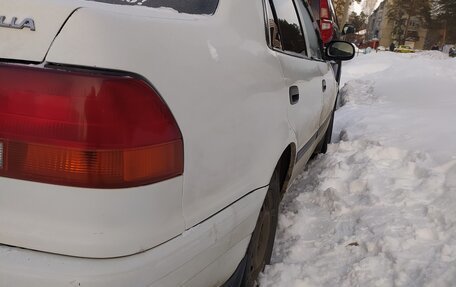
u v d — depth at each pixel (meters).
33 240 1.35
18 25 1.37
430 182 3.65
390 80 9.65
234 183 1.84
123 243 1.37
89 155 1.33
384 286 2.61
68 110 1.33
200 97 1.60
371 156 4.42
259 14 2.29
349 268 2.81
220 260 1.81
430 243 2.92
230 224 1.81
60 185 1.33
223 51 1.81
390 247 2.89
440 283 2.52
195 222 1.60
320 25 8.91
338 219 3.44
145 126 1.40
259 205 2.10
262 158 2.10
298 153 3.01
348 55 4.30
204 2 1.98
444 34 64.44
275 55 2.39
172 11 1.82
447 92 7.77
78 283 1.32
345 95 9.16
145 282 1.41
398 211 3.34
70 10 1.39
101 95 1.34
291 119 2.58
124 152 1.36
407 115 6.12
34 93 1.34
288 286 2.70
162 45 1.50
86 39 1.35
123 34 1.40
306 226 3.43
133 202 1.38
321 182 4.08
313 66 3.47
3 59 1.38
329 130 5.07
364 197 3.65
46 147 1.34
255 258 2.46
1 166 1.35
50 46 1.35
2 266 1.34
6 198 1.36
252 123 1.97
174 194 1.49
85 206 1.33
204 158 1.61
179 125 1.50
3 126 1.35
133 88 1.38
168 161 1.45
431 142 4.56
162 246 1.47
